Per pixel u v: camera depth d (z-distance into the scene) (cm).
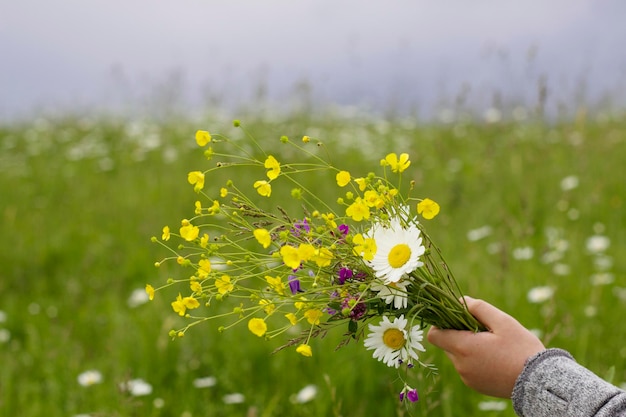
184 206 566
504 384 143
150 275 468
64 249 524
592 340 315
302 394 293
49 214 600
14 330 420
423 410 231
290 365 318
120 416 281
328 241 148
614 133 711
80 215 590
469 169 618
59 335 386
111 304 425
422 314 152
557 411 133
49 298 461
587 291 372
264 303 148
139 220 557
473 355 145
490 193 534
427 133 797
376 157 671
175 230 523
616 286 393
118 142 841
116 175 709
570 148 639
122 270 479
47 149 825
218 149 738
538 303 356
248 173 637
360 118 919
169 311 383
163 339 340
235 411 303
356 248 139
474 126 789
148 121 932
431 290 149
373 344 146
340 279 145
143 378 328
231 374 322
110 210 588
